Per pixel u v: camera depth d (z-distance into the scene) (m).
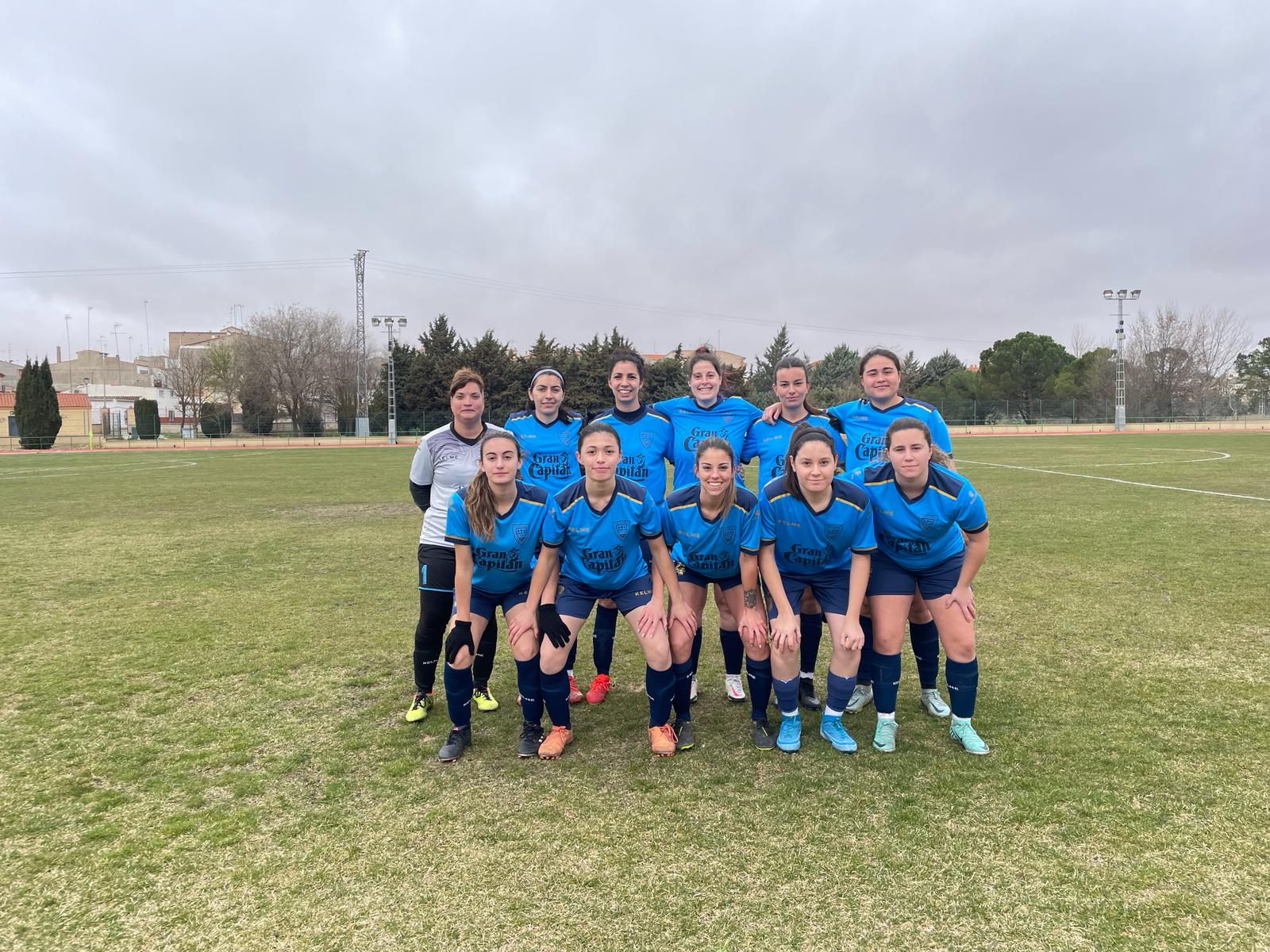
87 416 45.91
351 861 2.63
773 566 3.62
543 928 2.24
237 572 7.86
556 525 3.48
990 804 2.95
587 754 3.53
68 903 2.41
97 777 3.31
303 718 4.01
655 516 3.54
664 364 50.34
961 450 27.80
